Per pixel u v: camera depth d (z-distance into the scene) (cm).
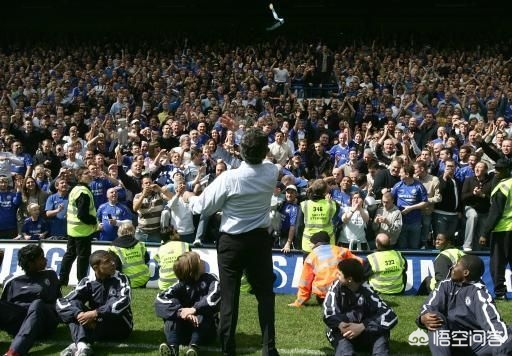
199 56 2508
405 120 1554
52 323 662
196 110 1673
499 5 3105
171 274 821
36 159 1277
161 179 1118
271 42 2927
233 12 3177
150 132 1393
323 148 1288
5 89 2116
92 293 657
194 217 998
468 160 1084
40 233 1062
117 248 858
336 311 596
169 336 617
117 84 2086
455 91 1902
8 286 679
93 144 1284
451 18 3130
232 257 540
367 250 888
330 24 3150
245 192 533
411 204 981
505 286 810
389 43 2855
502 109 1772
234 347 545
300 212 885
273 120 1467
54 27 3177
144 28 3188
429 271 854
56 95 1902
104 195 1078
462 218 1023
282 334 682
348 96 1930
